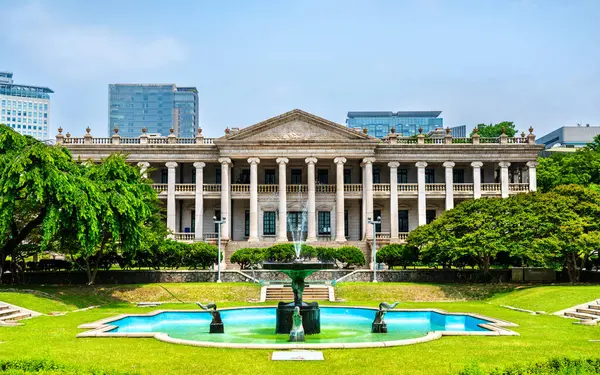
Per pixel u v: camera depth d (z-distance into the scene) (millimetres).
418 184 68750
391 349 21016
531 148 68500
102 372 15953
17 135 38594
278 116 67062
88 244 38031
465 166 72500
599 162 76438
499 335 24641
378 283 48188
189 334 27641
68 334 24844
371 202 66688
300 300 28328
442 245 48281
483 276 50594
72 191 37250
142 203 43000
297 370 17797
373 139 66938
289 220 69750
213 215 71938
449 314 32312
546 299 37406
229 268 63969
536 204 47844
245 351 20672
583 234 43469
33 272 49000
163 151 68500
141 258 51844
